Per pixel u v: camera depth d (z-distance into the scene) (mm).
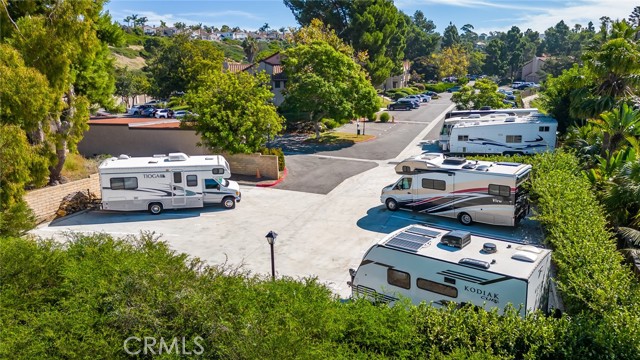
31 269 9656
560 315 11031
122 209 20672
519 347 8016
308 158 31969
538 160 21188
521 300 9719
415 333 8078
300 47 37812
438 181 19219
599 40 27266
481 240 11727
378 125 46781
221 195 21266
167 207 20922
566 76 34062
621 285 9586
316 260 15742
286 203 22156
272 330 7480
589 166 21422
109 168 20250
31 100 16688
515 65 121875
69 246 11156
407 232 12242
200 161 21328
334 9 65438
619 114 20688
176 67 56688
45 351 7719
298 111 37594
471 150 31328
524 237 17469
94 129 31469
